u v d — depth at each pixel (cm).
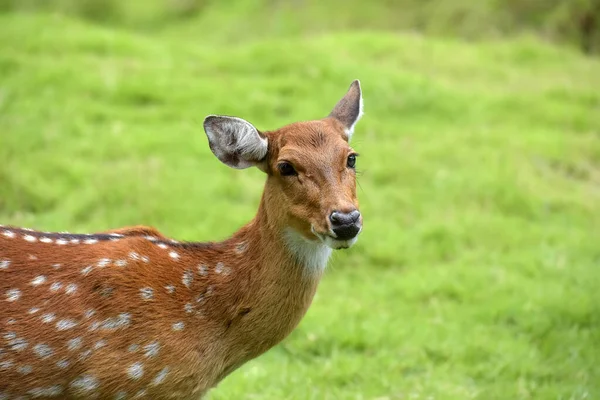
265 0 2708
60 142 1418
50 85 1588
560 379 927
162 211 1246
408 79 1762
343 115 736
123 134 1448
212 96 1596
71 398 651
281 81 1686
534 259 1183
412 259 1197
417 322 1030
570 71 2038
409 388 899
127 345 646
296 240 684
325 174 668
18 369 632
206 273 685
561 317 1039
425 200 1357
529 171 1468
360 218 656
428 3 2453
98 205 1263
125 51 1812
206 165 1392
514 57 2102
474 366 953
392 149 1480
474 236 1252
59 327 637
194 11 2831
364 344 983
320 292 1102
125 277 659
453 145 1520
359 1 2547
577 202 1384
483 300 1088
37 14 2052
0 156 1326
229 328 683
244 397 857
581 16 2331
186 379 666
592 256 1211
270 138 697
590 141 1608
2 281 641
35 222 1215
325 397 866
